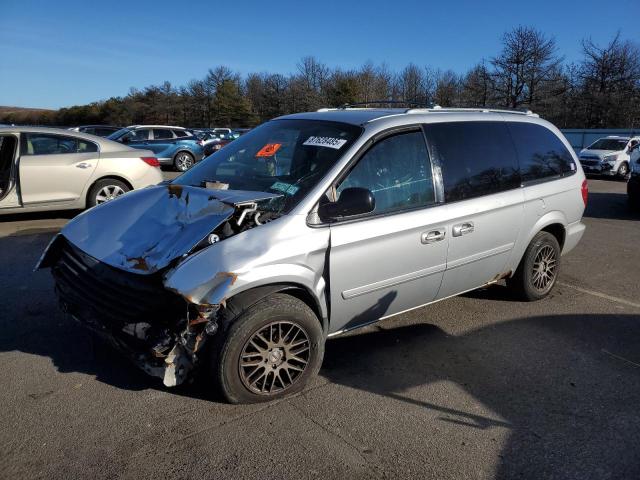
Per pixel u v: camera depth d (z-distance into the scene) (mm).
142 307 2953
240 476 2590
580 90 43625
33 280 5281
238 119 68875
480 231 4195
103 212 3719
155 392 3289
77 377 3438
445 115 4203
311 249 3191
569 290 5574
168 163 17641
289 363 3271
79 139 8086
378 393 3400
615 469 2760
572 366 3869
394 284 3697
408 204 3738
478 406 3299
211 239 3051
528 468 2744
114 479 2539
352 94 53812
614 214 10641
